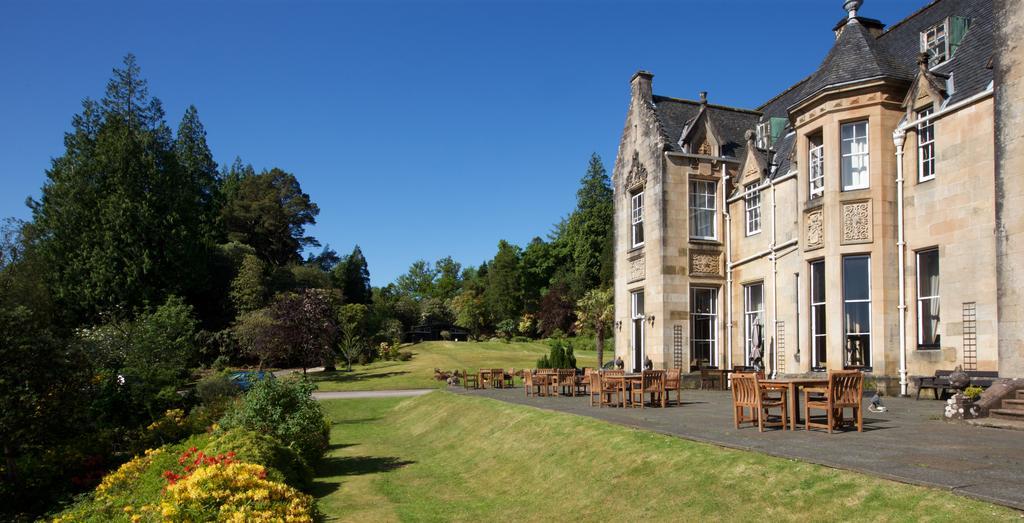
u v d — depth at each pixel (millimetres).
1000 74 14328
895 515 6254
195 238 58250
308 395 15867
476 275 117438
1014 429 10727
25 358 15625
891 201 18422
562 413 15430
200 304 62500
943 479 6777
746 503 7691
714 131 26984
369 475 14594
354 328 64688
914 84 17875
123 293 52125
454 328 99500
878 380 17828
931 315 17438
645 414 14656
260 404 14742
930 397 16859
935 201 17156
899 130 18250
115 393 20875
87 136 56531
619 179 30609
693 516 7902
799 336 21203
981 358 15609
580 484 10531
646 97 28516
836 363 18844
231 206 83625
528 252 98188
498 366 55344
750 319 25297
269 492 9219
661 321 25828
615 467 10453
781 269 22562
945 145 16891
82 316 51594
